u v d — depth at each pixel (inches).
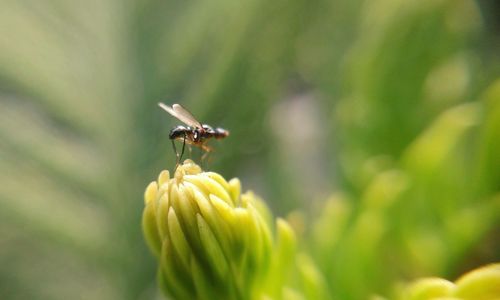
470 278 2.2
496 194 2.9
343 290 2.8
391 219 2.9
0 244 3.5
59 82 3.8
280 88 4.0
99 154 3.7
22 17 3.8
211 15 3.8
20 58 3.8
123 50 3.8
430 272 2.9
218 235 2.3
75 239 3.6
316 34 3.8
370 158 3.1
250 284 2.4
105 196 3.6
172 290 2.3
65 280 3.6
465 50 3.3
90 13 3.9
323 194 3.5
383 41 3.1
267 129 3.7
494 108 2.8
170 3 3.9
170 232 2.3
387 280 2.8
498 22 3.7
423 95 3.1
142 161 3.7
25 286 3.5
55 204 3.6
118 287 3.6
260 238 2.4
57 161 3.7
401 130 3.1
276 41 3.8
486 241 3.0
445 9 3.1
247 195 2.5
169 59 3.8
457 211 2.9
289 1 3.7
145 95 3.8
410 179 2.9
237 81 3.7
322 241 2.8
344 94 3.3
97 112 3.8
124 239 3.6
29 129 3.7
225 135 3.0
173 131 3.0
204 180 2.3
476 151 2.9
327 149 3.7
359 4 3.6
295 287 2.6
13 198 3.6
